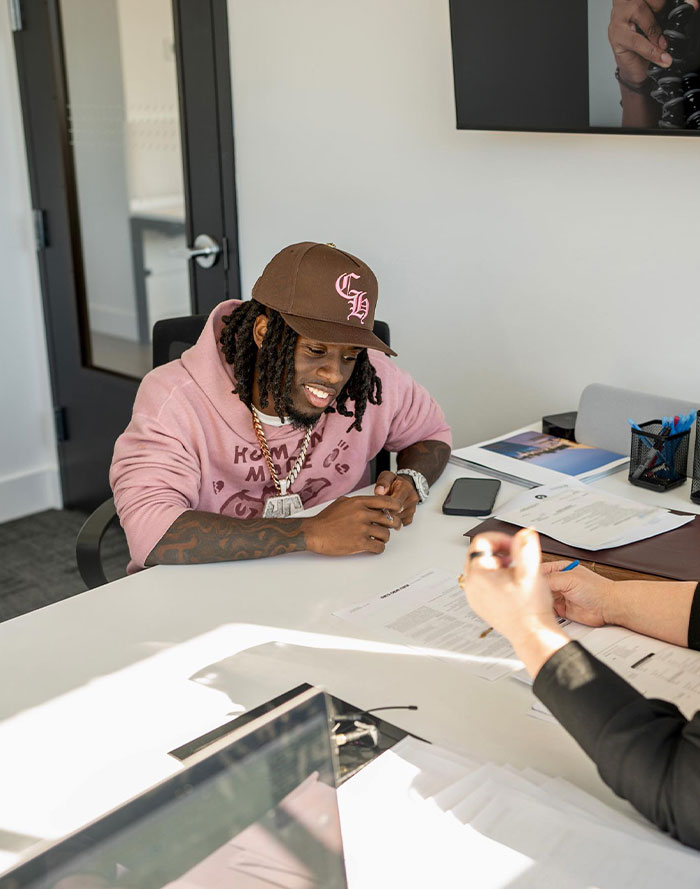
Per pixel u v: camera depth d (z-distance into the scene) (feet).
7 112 11.09
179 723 3.49
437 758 3.22
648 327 6.73
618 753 2.79
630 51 5.96
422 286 8.05
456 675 3.80
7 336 11.60
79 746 3.36
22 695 3.67
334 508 4.97
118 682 3.76
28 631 4.16
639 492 5.76
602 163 6.64
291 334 5.08
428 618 4.25
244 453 5.59
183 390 5.40
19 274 11.59
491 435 7.97
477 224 7.52
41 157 10.99
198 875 2.31
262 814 2.50
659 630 3.98
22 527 11.69
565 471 5.97
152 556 4.87
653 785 2.73
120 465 5.26
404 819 2.93
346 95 8.07
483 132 7.24
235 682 3.76
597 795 3.10
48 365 11.87
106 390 11.17
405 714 3.53
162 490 5.15
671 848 2.78
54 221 11.12
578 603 4.14
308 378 5.17
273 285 5.06
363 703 3.60
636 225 6.59
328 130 8.30
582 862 2.73
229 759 2.60
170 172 9.81
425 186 7.77
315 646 4.02
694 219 6.29
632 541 4.77
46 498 12.28
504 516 5.16
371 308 5.11
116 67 9.93
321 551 4.83
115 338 11.03
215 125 9.20
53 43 10.34
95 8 9.90
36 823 2.99
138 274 10.53
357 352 5.20
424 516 5.44
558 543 4.78
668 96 5.89
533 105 6.57
